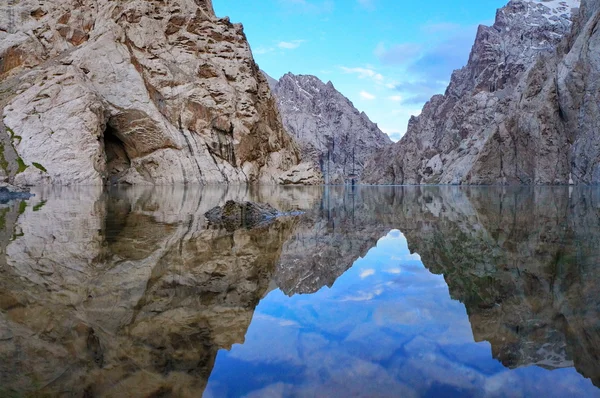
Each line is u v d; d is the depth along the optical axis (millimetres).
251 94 66562
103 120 48781
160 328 3648
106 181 47812
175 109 56375
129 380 2609
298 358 3041
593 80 73875
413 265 6914
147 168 53438
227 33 69312
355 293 5059
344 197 34281
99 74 53062
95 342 3291
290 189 48375
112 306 4277
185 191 34969
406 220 15211
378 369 2836
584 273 5898
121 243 8539
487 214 16891
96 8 61875
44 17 61688
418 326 3787
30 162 42375
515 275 5926
